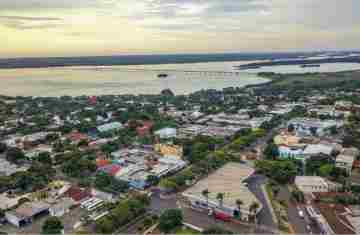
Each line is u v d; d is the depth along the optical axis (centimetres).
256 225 11394
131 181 15150
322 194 13400
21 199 13275
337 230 10206
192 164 17862
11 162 17938
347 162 16050
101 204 13150
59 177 16175
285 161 16688
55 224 11019
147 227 11431
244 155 18888
